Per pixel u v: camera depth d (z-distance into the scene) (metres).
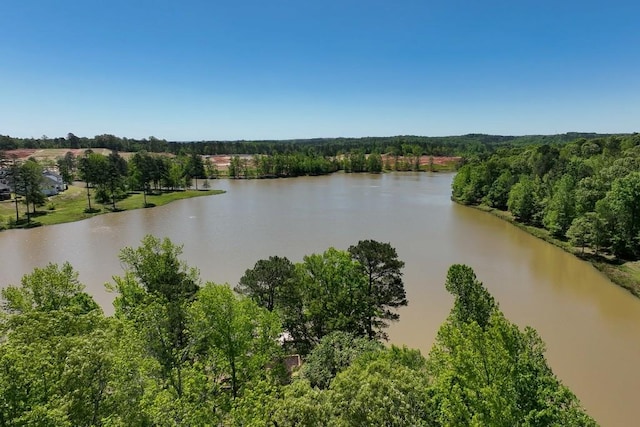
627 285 44.81
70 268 25.50
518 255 57.50
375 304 30.84
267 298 30.22
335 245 61.94
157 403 14.41
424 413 15.17
